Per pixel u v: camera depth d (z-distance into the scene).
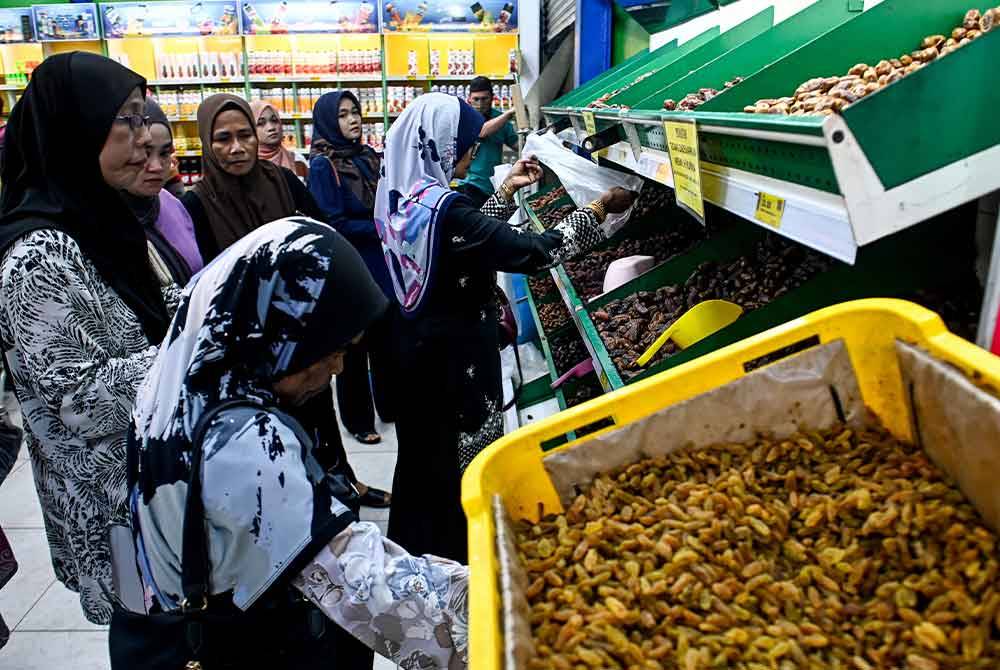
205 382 0.91
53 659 2.17
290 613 0.96
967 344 0.77
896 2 1.19
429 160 1.98
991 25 1.04
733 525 0.86
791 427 0.95
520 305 3.72
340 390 3.60
